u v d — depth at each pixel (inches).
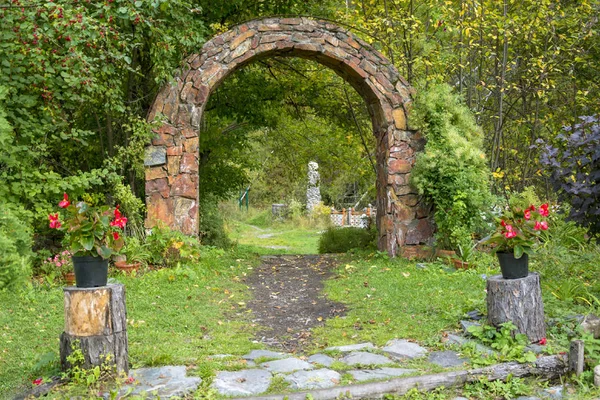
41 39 298.4
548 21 442.0
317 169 904.9
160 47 333.1
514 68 485.4
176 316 241.8
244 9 457.4
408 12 441.7
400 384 163.9
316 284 326.6
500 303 196.4
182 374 169.5
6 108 313.1
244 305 275.6
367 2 469.7
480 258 344.5
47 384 161.9
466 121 380.2
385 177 383.6
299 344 213.2
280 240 783.7
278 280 340.2
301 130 578.9
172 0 323.0
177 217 356.2
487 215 372.8
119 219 178.4
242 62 363.9
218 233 489.1
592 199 252.1
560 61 477.1
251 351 199.3
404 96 379.6
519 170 545.3
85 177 331.3
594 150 250.5
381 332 218.4
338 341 210.8
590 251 318.0
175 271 309.9
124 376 165.3
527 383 175.2
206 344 205.2
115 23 336.5
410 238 377.1
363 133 542.3
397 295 272.8
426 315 235.9
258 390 160.7
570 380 178.5
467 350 189.3
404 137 379.2
